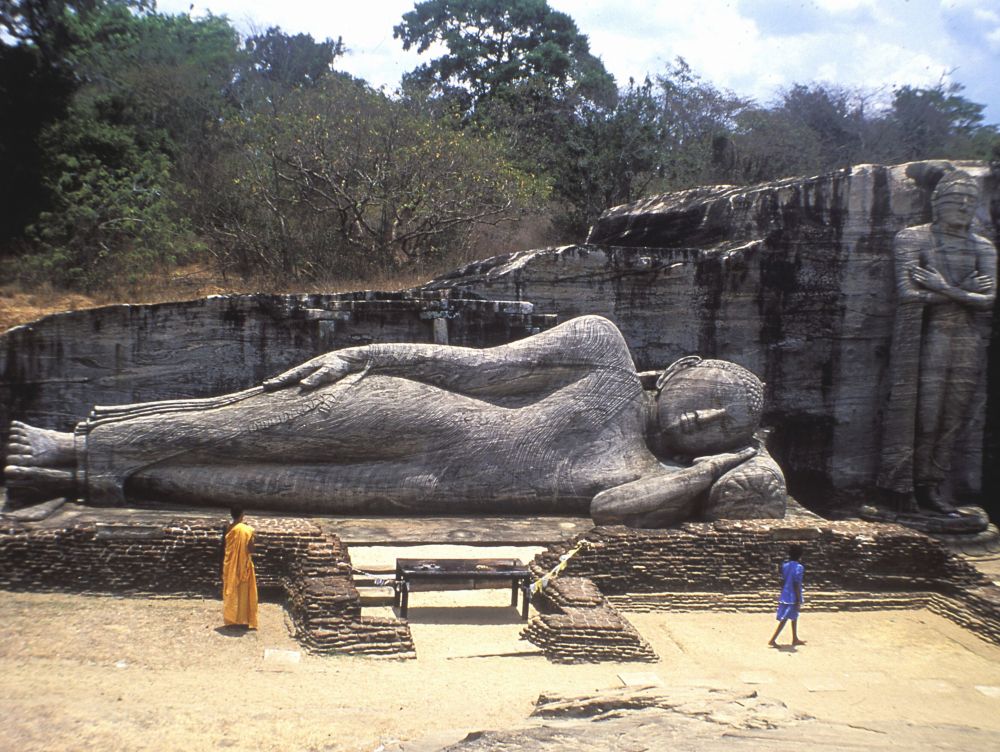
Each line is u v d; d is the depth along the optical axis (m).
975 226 16.45
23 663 8.69
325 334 14.70
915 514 15.88
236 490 13.16
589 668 9.73
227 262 22.38
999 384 16.88
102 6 29.64
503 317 15.26
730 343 16.41
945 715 9.16
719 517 13.18
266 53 43.03
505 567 10.88
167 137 27.11
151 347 14.43
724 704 7.97
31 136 22.17
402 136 22.95
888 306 16.62
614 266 16.02
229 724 7.52
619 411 14.35
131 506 12.90
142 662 8.98
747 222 17.02
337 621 9.80
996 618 11.62
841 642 11.23
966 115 36.25
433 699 8.52
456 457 13.67
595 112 30.33
